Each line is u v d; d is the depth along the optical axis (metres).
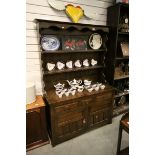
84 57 2.50
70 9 2.11
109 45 2.51
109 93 2.37
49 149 2.02
